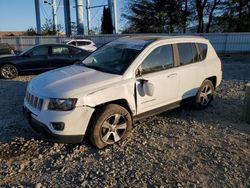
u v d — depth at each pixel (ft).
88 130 15.84
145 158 15.23
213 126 19.81
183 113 22.27
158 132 18.54
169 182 13.17
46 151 15.94
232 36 89.45
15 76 38.91
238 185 13.10
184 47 20.95
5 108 23.53
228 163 14.88
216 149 16.34
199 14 129.80
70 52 40.70
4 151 15.87
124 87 16.66
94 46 75.82
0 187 12.83
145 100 17.85
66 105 14.96
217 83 24.09
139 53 18.04
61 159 15.15
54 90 15.49
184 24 132.26
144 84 17.52
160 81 18.58
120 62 17.98
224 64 60.85
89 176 13.62
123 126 16.84
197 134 18.38
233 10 128.06
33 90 16.42
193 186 12.92
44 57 39.50
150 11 132.36
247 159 15.33
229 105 24.89
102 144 16.10
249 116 20.70
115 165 14.56
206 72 22.50
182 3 129.90
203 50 22.70
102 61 18.88
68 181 13.28
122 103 17.04
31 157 15.34
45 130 15.31
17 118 20.97
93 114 15.76
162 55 19.19
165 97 19.20
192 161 15.01
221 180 13.43
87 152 15.83
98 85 15.94
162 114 21.90
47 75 17.90
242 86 33.09
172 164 14.69
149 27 132.05
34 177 13.60
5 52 70.03
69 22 119.14
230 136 18.19
